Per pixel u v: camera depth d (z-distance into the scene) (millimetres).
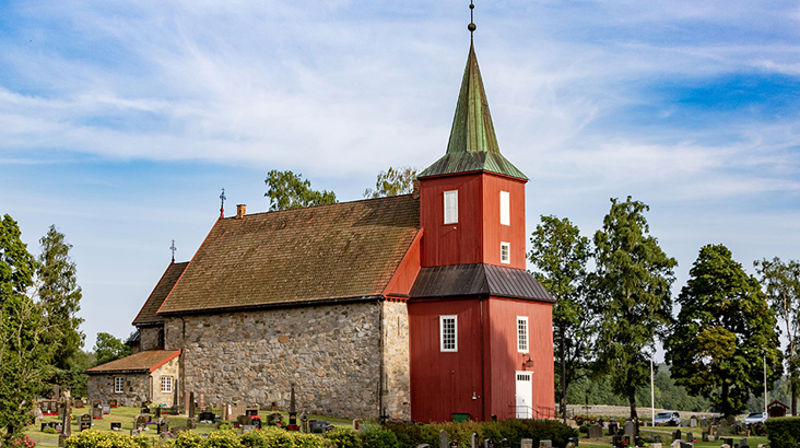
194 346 59062
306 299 54062
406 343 52906
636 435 45375
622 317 73625
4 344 36812
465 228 53562
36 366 38438
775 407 70062
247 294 57375
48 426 41469
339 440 36250
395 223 56406
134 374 58250
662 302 75188
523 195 56469
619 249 74375
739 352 70812
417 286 53656
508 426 40844
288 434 34750
